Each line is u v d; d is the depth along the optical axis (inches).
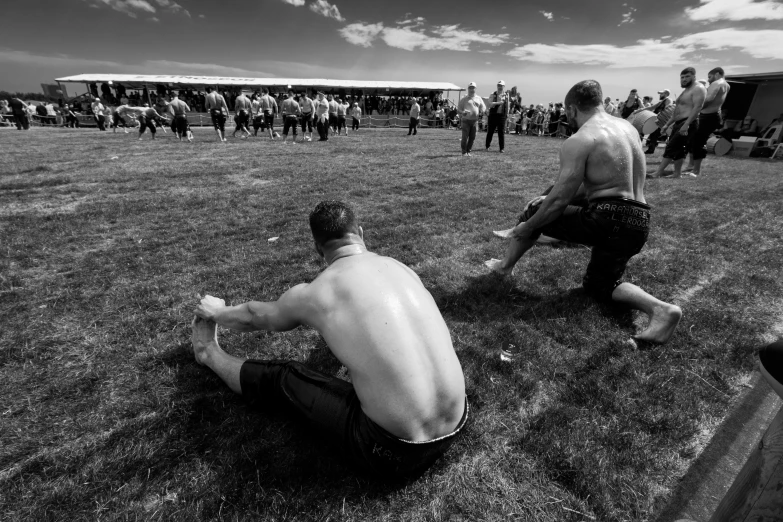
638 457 72.2
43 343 104.6
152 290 132.2
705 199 251.9
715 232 191.2
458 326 114.0
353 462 67.3
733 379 93.7
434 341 60.2
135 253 161.9
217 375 90.5
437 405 58.6
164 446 74.4
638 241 110.7
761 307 126.3
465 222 203.5
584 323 113.6
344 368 96.1
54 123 1034.1
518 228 127.5
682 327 112.7
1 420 80.3
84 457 72.1
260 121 680.4
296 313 66.4
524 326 113.4
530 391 89.3
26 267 149.6
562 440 75.7
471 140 433.4
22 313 118.3
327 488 66.8
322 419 67.6
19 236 178.9
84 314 118.3
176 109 571.5
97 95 1099.3
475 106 418.0
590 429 78.3
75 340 106.2
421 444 58.0
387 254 164.2
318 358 99.2
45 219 203.3
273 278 141.3
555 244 174.9
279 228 193.2
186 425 78.8
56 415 81.7
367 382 57.9
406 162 389.4
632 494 66.1
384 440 58.1
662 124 342.6
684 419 80.8
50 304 123.5
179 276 142.6
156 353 100.3
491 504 64.9
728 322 115.4
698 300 130.1
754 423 81.2
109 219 204.8
